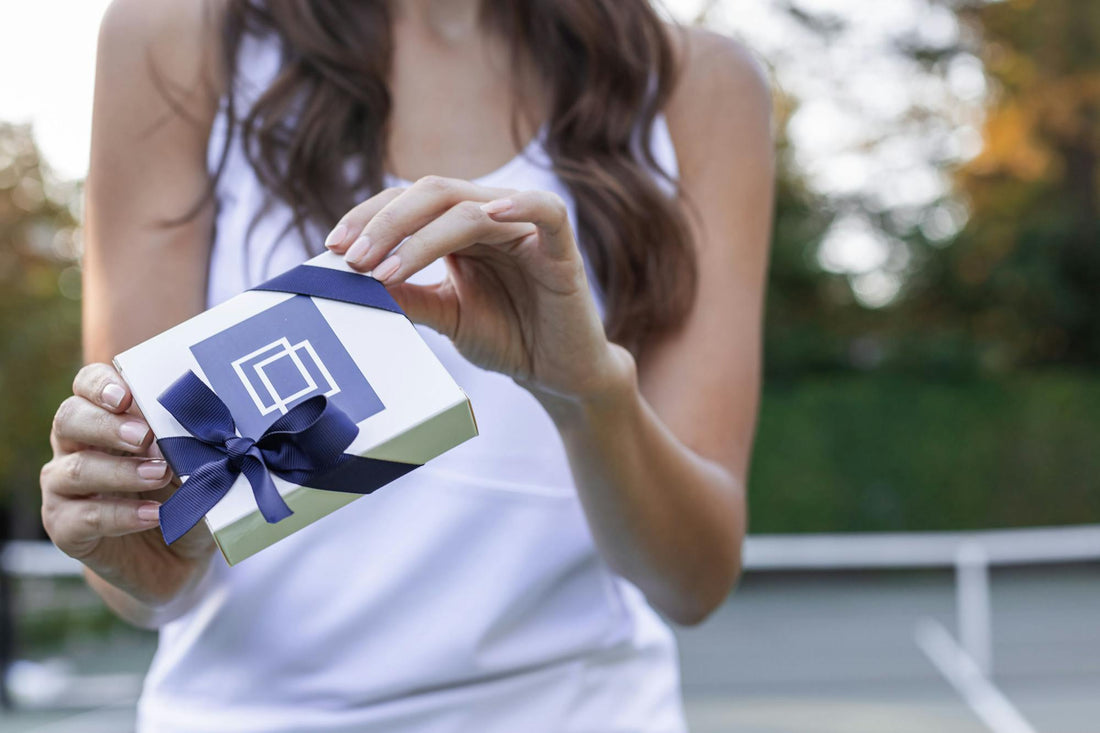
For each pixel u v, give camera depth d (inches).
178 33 48.1
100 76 48.2
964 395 542.3
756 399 51.7
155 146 47.3
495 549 46.6
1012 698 247.1
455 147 48.8
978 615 293.3
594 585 48.8
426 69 49.3
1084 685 260.7
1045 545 529.7
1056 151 634.2
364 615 45.9
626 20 49.6
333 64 46.6
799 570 534.6
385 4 48.4
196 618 47.1
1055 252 636.7
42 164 388.8
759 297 52.9
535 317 38.9
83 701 257.6
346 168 46.9
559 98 48.9
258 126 46.8
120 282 46.6
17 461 409.1
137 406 36.0
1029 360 647.8
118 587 41.5
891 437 540.4
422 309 39.2
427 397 35.3
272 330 36.9
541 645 47.5
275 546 46.1
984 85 625.0
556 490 47.4
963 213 649.6
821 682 275.1
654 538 44.4
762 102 54.4
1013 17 611.2
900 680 275.1
